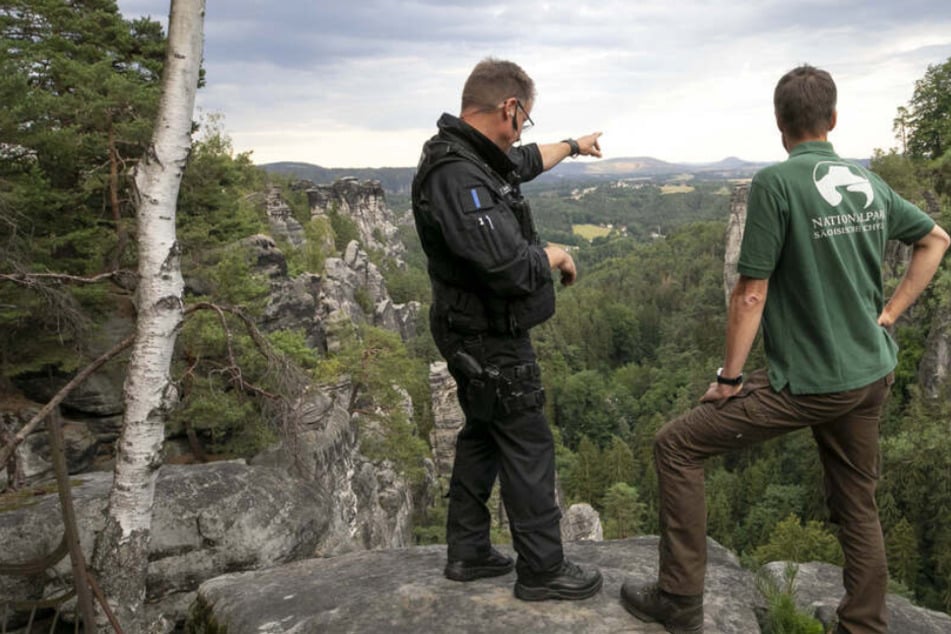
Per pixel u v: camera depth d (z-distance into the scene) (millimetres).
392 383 32594
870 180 2723
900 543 35531
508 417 2951
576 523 27188
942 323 45031
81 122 16359
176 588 6773
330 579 3707
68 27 18719
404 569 3705
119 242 16469
